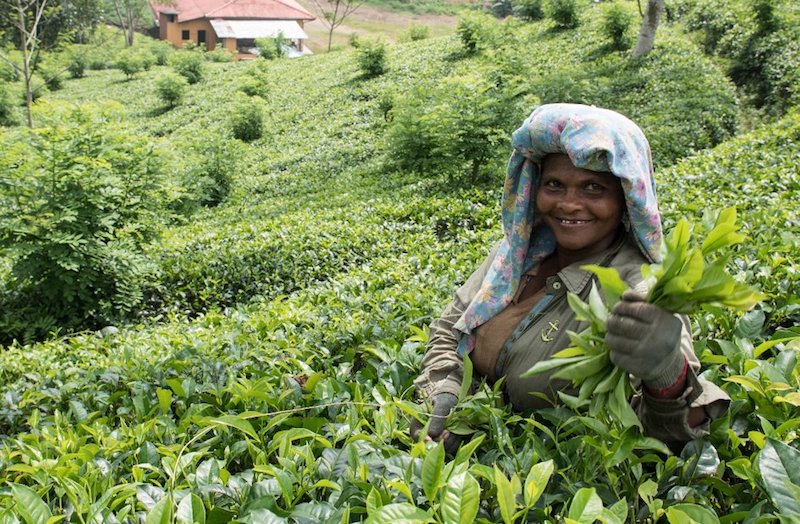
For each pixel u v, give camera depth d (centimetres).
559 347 205
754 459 170
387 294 472
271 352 357
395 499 174
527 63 1997
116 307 874
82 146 876
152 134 2611
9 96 2852
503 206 224
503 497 138
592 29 2352
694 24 2117
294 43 5653
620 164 183
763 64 1758
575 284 204
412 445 195
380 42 2603
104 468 221
